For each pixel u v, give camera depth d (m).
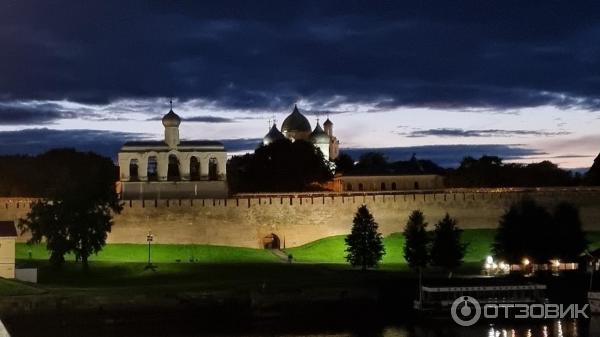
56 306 128.62
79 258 165.62
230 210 189.75
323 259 180.12
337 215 194.62
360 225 163.75
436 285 132.62
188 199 188.75
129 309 130.25
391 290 140.75
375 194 197.00
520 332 118.75
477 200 198.75
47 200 165.12
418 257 159.62
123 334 116.56
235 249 184.25
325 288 139.12
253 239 190.62
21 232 171.38
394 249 185.00
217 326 122.25
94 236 156.25
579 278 146.38
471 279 137.50
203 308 132.50
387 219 195.88
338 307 136.75
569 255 163.50
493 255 167.88
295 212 193.00
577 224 167.62
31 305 128.25
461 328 122.00
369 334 117.50
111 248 177.75
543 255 162.50
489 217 198.62
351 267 164.50
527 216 165.25
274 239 193.00
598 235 196.38
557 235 163.75
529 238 162.75
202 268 161.00
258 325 123.38
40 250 173.62
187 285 141.00
